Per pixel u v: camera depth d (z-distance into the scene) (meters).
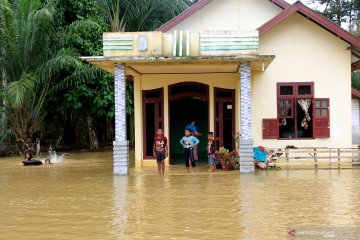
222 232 7.84
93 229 8.14
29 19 22.78
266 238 7.43
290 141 17.88
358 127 20.47
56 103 25.64
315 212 9.30
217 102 18.52
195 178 14.80
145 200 10.89
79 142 29.59
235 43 15.56
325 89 17.88
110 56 15.62
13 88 21.31
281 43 17.98
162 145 15.97
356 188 12.23
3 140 25.06
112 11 30.25
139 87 18.48
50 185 13.66
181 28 19.45
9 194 12.08
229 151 18.44
